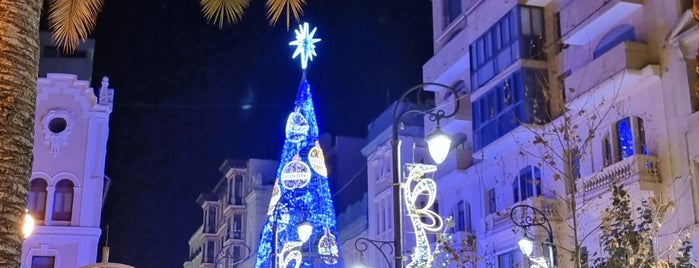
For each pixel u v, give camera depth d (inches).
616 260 737.0
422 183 759.7
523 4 1227.2
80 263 1413.6
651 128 990.4
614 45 1087.6
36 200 1438.2
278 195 1350.9
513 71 1208.2
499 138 1228.5
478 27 1358.3
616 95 958.4
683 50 952.9
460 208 1423.5
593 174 1018.7
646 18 1025.5
